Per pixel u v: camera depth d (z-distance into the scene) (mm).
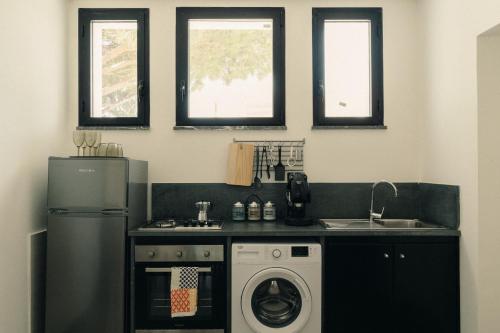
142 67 3082
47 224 2445
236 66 3121
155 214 3033
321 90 3080
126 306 2459
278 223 2814
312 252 2398
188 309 2406
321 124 3086
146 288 2479
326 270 2477
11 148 2314
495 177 2260
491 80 2264
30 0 2523
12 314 2311
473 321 2299
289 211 2818
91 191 2436
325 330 2469
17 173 2375
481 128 2268
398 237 2477
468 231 2365
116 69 3139
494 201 2254
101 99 3141
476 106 2275
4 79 2244
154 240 2496
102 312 2426
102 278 2426
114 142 3066
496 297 2248
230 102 3113
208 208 3012
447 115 2635
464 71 2406
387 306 2465
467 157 2377
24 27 2457
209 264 2479
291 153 3062
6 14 2264
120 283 2422
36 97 2600
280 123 3078
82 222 2434
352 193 3059
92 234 2430
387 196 3062
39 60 2641
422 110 3059
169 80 3088
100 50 3150
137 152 3061
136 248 2463
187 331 2494
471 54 2320
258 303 2498
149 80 3090
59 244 2439
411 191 3062
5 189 2254
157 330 2482
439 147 2756
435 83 2818
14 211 2338
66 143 3053
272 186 3047
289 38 3094
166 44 3090
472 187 2320
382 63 3094
